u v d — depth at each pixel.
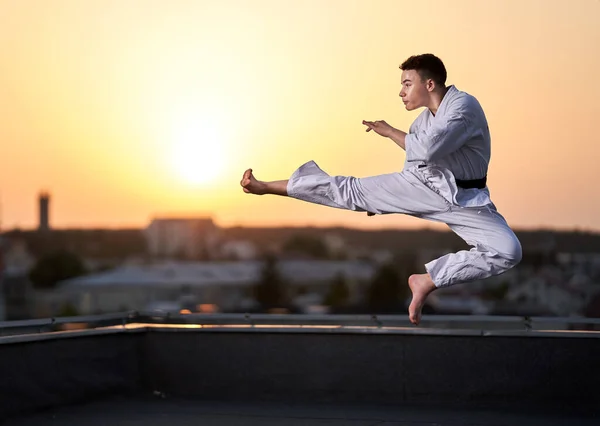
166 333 6.16
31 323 5.55
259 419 5.28
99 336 5.90
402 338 5.79
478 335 5.67
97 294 87.00
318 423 5.16
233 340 6.05
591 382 5.52
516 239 4.62
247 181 4.82
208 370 6.07
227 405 5.72
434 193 4.62
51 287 108.69
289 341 5.96
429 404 5.71
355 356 5.86
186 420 5.24
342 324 6.07
